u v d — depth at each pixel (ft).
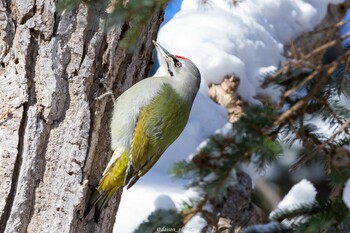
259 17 57.62
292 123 35.29
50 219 31.94
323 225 33.24
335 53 60.54
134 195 45.70
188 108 40.04
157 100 37.99
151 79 38.70
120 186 35.55
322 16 59.98
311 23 59.41
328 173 34.63
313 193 48.21
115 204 36.22
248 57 55.11
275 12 58.65
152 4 30.71
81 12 33.86
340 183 34.86
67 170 32.63
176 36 54.70
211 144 34.27
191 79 39.93
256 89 54.49
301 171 52.60
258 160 33.81
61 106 33.22
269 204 53.52
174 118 38.73
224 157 33.86
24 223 31.68
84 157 33.12
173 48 54.24
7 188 31.65
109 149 35.60
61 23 33.65
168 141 38.73
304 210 35.76
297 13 59.31
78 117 33.30
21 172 31.86
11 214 31.40
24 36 33.24
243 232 36.68
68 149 32.83
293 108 35.19
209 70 53.47
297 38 59.26
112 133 35.68
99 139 34.86
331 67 35.60
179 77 39.86
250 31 55.83
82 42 33.88
